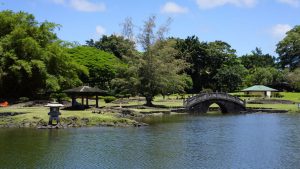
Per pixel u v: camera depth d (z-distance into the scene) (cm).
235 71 12412
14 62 6438
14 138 3500
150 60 7275
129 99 8988
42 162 2658
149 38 7469
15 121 4341
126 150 3097
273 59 17300
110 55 10362
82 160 2736
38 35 7156
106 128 4253
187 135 3969
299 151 3147
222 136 3938
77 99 8331
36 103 6278
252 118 6003
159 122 5203
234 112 7262
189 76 11575
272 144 3466
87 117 4550
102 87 9338
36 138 3512
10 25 6975
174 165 2647
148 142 3478
